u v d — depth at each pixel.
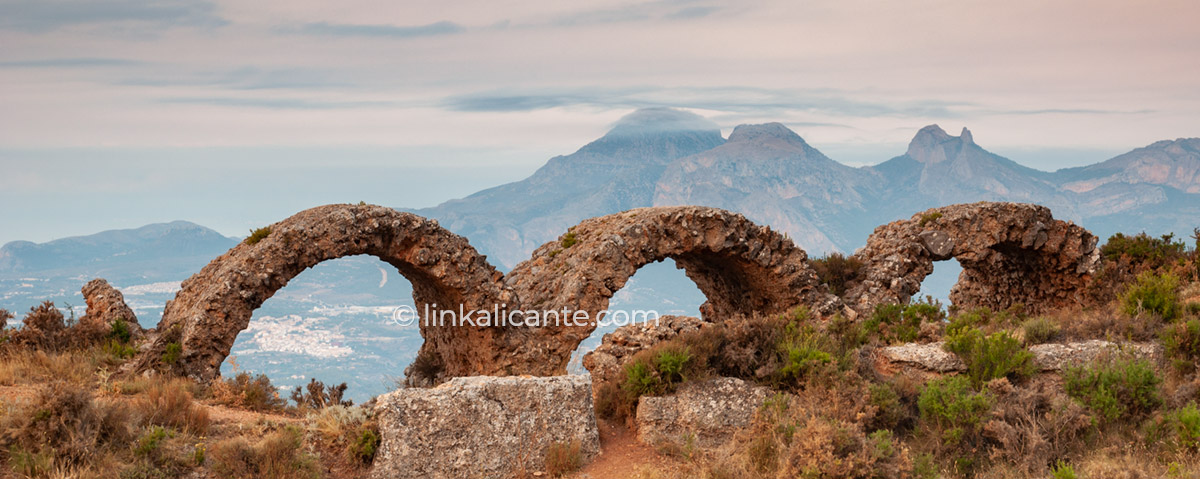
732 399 14.36
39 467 10.60
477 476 12.04
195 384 19.33
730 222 28.31
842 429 12.77
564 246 29.61
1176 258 30.84
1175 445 13.16
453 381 12.84
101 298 23.30
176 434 12.30
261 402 17.72
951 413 14.01
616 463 13.09
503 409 12.56
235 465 11.40
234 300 22.22
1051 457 13.34
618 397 15.15
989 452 13.71
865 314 29.20
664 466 12.96
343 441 12.59
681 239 27.81
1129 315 20.97
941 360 16.81
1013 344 16.72
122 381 17.84
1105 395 14.78
